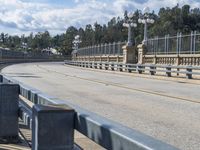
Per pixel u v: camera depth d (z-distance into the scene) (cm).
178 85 2484
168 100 1580
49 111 383
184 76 3056
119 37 11369
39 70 4722
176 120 1092
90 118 351
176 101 1546
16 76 3222
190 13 7644
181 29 7500
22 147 689
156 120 1088
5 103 701
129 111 1254
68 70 4912
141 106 1380
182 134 902
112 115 1167
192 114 1206
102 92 1903
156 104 1443
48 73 3928
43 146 384
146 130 941
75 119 387
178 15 7644
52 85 2320
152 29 7938
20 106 698
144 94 1822
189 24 7556
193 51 3528
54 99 479
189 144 802
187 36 3644
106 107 1344
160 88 2203
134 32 9338
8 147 687
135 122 1052
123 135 288
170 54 3941
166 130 946
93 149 750
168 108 1337
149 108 1330
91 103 1454
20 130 853
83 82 2620
